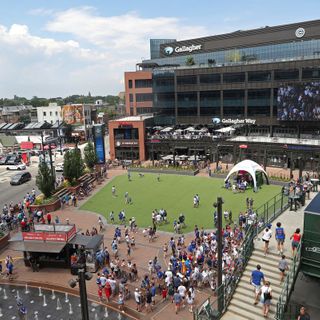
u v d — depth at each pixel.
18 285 27.28
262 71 72.38
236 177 54.03
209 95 80.12
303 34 81.19
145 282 24.69
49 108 122.50
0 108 176.00
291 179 52.38
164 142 74.81
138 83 96.75
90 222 40.69
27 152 84.50
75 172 53.00
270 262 20.77
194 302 23.58
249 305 18.86
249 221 27.41
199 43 97.31
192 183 56.41
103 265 29.33
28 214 44.16
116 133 78.19
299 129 67.44
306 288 21.47
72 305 24.36
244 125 75.88
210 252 28.31
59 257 29.88
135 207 45.56
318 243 18.50
